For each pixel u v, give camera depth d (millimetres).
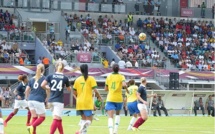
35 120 33656
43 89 33125
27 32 94375
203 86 95562
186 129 45062
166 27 111000
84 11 107562
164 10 114375
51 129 30312
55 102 30391
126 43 102250
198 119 60219
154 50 101438
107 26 106562
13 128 41969
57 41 96500
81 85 30562
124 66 91438
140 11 112500
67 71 83500
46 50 91375
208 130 44344
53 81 30469
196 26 113375
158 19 113125
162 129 44438
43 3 102938
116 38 101688
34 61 92875
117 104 34562
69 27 101250
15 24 99000
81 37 99562
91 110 30562
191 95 73375
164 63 96750
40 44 93250
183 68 98125
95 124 48438
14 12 101000
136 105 41969
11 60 87375
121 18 110875
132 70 89875
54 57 91125
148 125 49094
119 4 110562
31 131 32906
